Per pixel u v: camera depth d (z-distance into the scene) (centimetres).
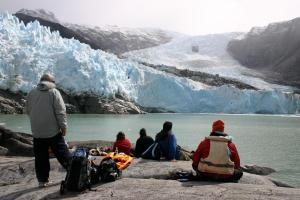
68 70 6238
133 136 3391
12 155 1465
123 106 6644
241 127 4681
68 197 672
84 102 6319
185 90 7488
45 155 751
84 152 712
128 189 706
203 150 766
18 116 5309
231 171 754
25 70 5966
